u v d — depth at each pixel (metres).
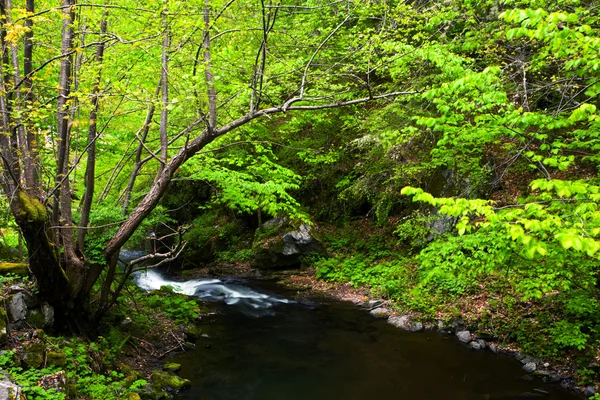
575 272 5.73
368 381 6.86
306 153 13.59
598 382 6.20
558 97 7.70
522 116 4.54
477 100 5.04
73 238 6.38
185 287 13.14
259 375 7.04
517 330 7.91
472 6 8.73
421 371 7.18
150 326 8.16
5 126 5.04
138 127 8.14
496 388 6.52
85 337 6.40
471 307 9.06
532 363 7.07
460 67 6.27
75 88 5.77
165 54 6.18
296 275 13.99
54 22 6.42
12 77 5.78
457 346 8.09
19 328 5.46
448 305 9.42
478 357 7.60
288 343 8.47
